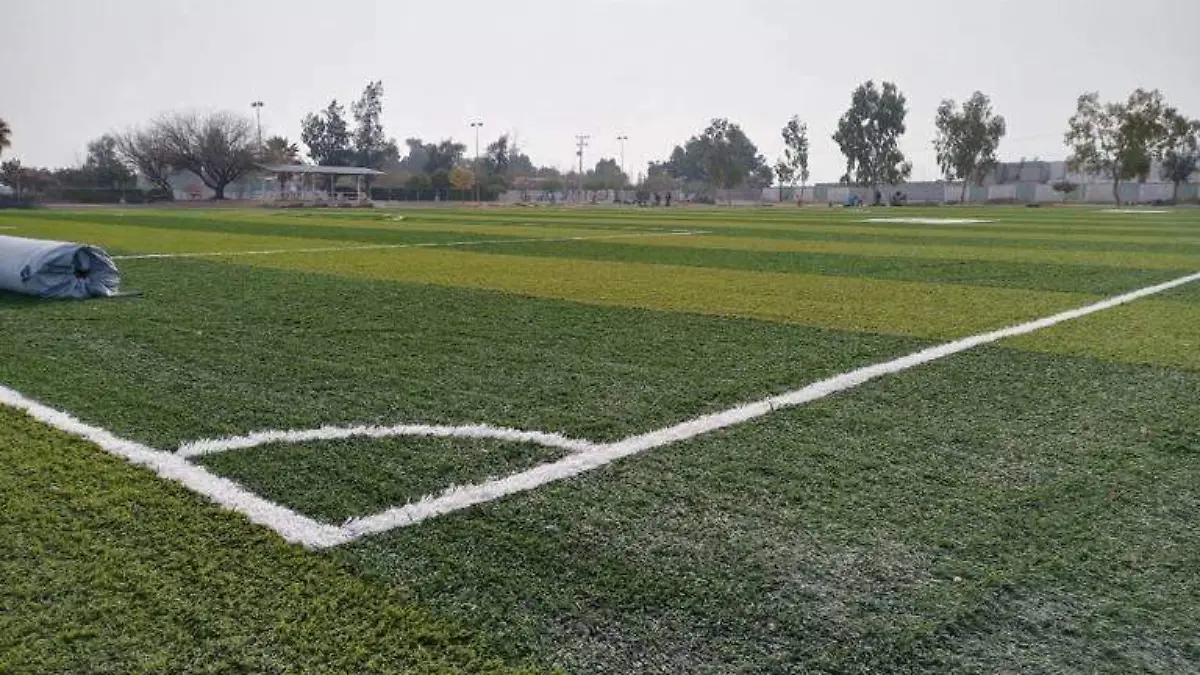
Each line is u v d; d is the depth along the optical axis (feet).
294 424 14.23
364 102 289.94
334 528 10.23
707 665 7.64
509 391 16.44
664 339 21.72
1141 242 60.34
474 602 8.63
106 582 8.87
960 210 157.17
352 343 20.74
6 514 10.39
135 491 11.18
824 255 47.80
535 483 11.72
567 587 8.95
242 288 30.32
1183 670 7.66
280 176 202.39
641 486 11.66
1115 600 8.79
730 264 42.09
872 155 268.82
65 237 58.75
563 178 306.76
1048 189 249.14
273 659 7.62
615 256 46.24
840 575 9.25
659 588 8.95
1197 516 10.81
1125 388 17.11
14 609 8.35
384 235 62.39
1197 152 238.89
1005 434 14.06
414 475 11.99
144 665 7.51
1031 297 30.42
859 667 7.65
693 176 388.16
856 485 11.76
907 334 22.75
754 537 10.13
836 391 16.63
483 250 49.49
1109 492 11.56
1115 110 212.43
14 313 24.22
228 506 10.78
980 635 8.15
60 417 14.30
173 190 235.40
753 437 13.75
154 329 22.16
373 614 8.38
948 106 247.29
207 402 15.44
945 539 10.11
